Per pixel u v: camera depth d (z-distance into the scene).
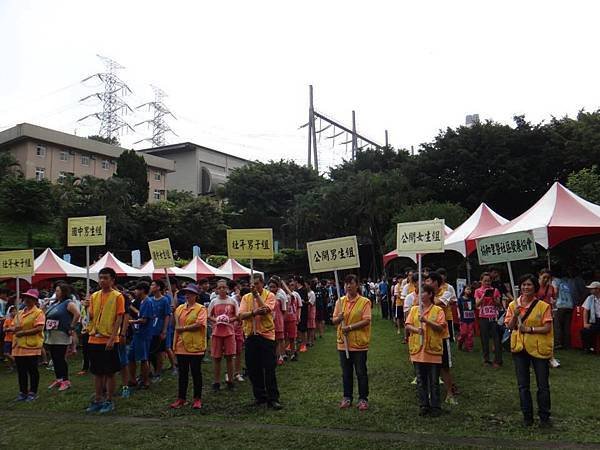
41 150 44.81
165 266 10.11
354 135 58.25
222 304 8.61
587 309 10.66
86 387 8.88
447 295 9.66
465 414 6.46
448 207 26.75
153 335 8.76
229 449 5.45
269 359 7.16
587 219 11.73
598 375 8.55
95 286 21.00
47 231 37.47
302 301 12.85
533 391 7.59
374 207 34.12
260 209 49.19
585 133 29.52
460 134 33.78
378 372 9.28
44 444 5.78
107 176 50.50
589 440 5.40
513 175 31.12
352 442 5.52
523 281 6.08
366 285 29.05
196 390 7.24
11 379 10.02
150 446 5.62
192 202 42.44
